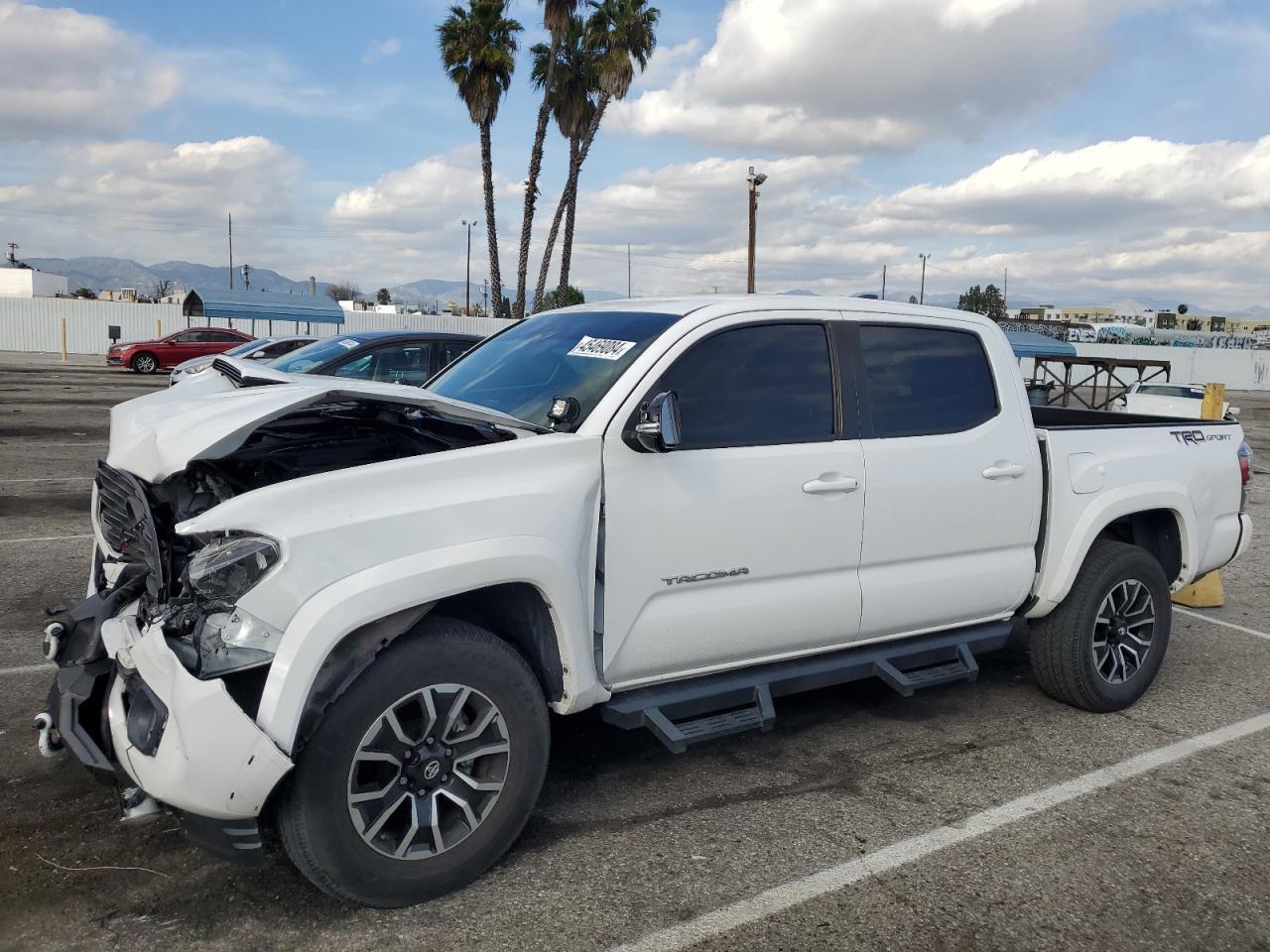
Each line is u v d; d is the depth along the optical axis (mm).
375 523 2848
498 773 3133
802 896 3133
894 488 4027
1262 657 5922
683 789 3887
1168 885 3279
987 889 3217
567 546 3172
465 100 35469
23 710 4398
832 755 4262
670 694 3605
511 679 3098
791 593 3799
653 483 3443
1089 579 4691
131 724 2820
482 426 3574
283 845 2957
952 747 4391
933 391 4289
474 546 2980
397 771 2949
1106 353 51438
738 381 3758
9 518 8500
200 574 2719
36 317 41094
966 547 4301
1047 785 4008
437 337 10359
